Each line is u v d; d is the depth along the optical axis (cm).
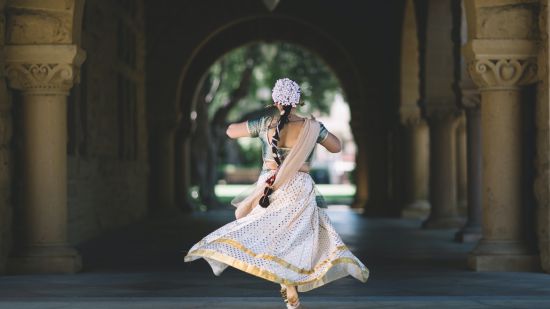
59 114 1242
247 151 7050
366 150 2838
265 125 791
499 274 1184
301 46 2930
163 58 2669
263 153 795
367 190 2972
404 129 2559
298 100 798
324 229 780
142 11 2592
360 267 759
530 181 1236
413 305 905
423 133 2558
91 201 1861
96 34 1891
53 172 1239
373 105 2784
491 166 1230
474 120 1756
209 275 1188
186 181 2941
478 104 1744
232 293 1005
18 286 1076
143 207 2573
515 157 1226
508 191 1225
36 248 1233
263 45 3822
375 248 1619
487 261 1220
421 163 2564
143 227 2205
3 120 1214
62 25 1228
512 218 1227
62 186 1248
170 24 2673
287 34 2925
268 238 755
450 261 1372
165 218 2617
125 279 1146
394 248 1617
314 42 2922
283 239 757
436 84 2089
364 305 904
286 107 793
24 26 1223
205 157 3494
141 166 2533
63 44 1225
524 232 1232
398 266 1299
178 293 1007
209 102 3547
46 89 1234
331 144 791
